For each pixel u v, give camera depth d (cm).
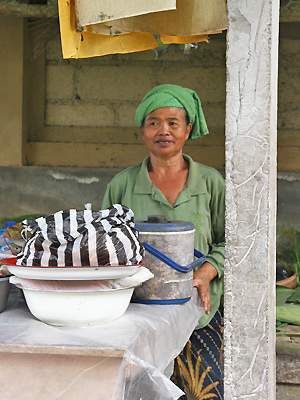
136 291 159
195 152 424
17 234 164
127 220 137
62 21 148
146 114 220
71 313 125
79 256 125
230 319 128
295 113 425
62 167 421
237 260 127
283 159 421
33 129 437
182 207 217
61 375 116
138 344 121
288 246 412
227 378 129
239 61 125
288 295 330
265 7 123
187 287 163
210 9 158
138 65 431
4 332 122
